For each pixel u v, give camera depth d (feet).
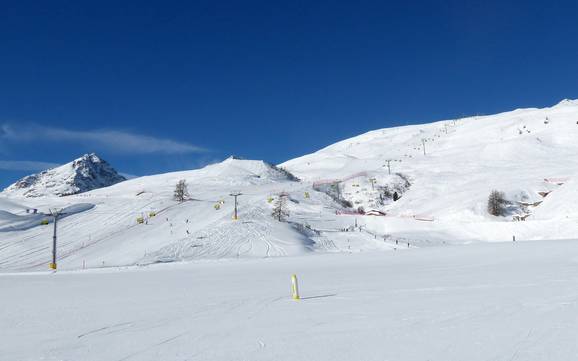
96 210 303.89
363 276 68.03
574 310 33.22
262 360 24.32
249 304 43.73
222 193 363.56
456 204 298.97
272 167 539.29
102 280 83.46
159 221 266.77
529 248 111.24
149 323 36.04
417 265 85.40
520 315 32.35
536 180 328.29
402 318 33.35
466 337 26.96
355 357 24.08
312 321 33.96
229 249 195.42
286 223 246.47
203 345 28.07
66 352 27.84
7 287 73.92
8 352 28.27
